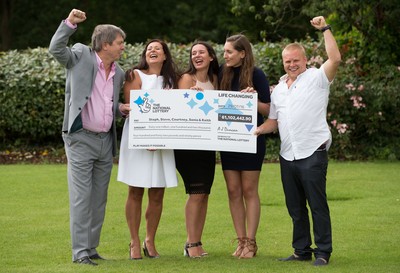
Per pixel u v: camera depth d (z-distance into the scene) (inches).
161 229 399.2
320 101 314.7
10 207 456.8
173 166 331.3
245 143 329.4
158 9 1312.7
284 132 319.0
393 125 699.4
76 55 319.3
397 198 478.0
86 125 320.8
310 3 715.4
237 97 328.5
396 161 662.5
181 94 327.9
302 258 326.6
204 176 337.1
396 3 700.0
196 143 327.9
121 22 1293.1
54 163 676.7
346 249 348.2
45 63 709.3
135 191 334.0
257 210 340.5
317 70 315.3
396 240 366.6
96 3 1291.8
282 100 319.9
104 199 332.8
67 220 420.2
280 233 387.5
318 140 314.2
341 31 732.7
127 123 335.0
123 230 397.7
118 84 329.4
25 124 704.4
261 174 572.1
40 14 1302.9
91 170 325.1
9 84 695.1
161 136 327.3
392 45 721.0
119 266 315.0
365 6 699.4
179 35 1280.8
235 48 333.7
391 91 671.8
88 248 324.5
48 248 354.3
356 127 693.9
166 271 305.9
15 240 371.6
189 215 338.3
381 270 306.0
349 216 424.5
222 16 1249.4
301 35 1092.5
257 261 325.7
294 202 323.3
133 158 331.3
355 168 609.0
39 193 502.9
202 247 355.6
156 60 335.6
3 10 1299.2
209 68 344.5
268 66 701.9
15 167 630.5
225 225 407.5
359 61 719.7
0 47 1293.1
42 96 700.7
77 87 317.4
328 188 513.7
